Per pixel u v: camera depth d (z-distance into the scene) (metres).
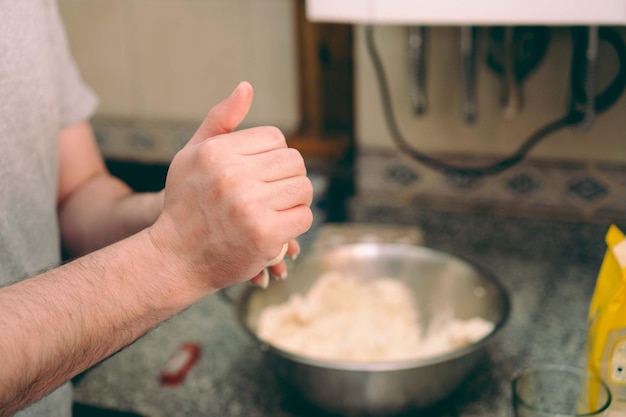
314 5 0.87
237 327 0.98
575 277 1.07
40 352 0.45
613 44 0.96
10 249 0.62
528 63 1.00
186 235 0.48
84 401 0.83
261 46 1.20
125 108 1.33
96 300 0.47
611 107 1.02
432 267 0.96
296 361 0.74
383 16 0.84
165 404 0.82
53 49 0.73
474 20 0.81
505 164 1.11
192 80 1.27
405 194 1.19
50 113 0.68
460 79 1.08
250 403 0.82
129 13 1.26
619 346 0.58
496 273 1.08
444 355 0.73
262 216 0.47
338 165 1.21
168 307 0.50
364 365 0.73
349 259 1.00
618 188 1.06
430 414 0.78
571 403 0.63
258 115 1.25
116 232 0.70
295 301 0.95
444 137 1.13
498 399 0.81
